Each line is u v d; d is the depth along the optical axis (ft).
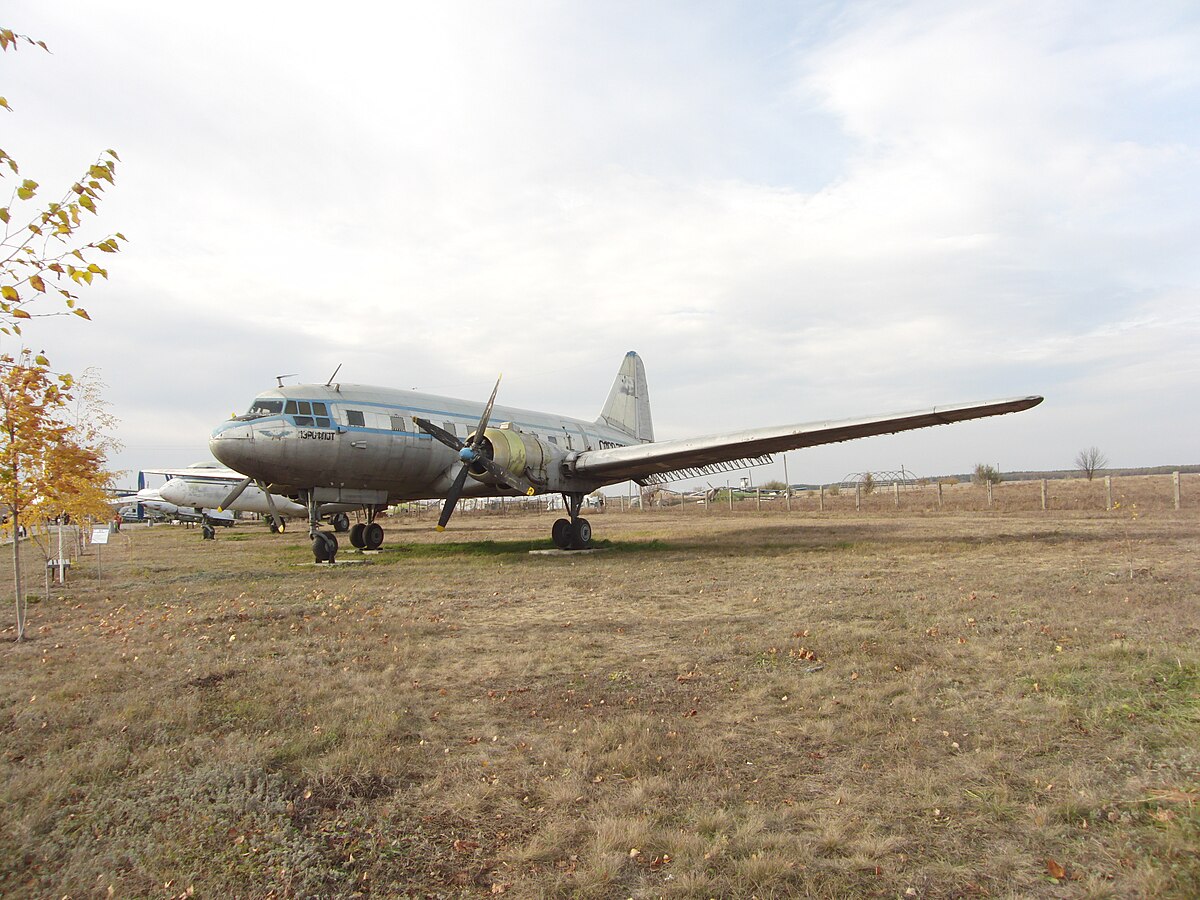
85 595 40.24
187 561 63.36
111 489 64.49
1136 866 10.03
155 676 20.62
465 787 13.30
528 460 58.29
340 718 16.79
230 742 15.21
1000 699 17.13
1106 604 27.55
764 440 54.65
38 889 10.09
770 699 17.87
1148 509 95.61
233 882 10.18
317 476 54.19
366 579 43.78
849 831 11.35
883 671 19.74
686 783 13.17
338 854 11.01
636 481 69.00
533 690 19.17
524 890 10.05
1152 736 14.43
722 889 9.94
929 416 48.98
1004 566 40.78
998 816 11.69
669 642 24.32
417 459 58.54
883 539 62.34
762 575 40.27
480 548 67.72
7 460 26.76
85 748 15.03
